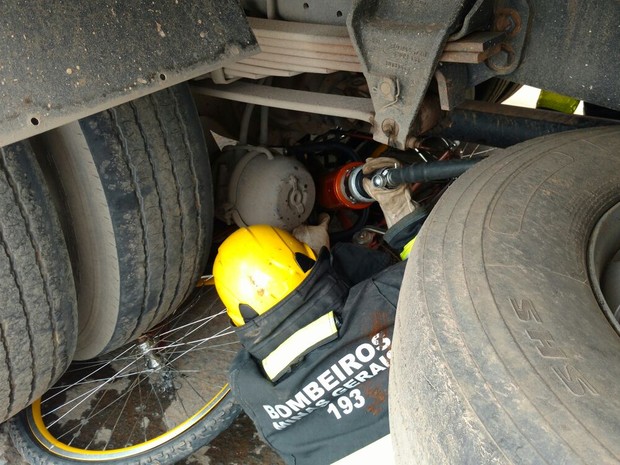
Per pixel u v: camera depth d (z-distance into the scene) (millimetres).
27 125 1098
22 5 1089
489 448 738
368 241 2102
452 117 1656
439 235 1045
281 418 1493
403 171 1588
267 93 1738
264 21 1665
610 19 1245
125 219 1539
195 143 1664
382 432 1456
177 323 2225
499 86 2467
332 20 1595
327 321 1404
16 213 1354
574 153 1215
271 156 1975
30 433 1937
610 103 1329
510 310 864
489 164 1217
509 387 770
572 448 703
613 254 1148
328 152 2275
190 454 1846
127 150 1497
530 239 991
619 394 765
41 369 1572
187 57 1321
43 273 1436
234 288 1545
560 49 1320
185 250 1732
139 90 1245
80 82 1161
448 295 917
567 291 922
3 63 1072
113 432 1966
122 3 1219
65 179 1537
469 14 1233
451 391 801
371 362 1398
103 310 1713
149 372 2070
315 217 2172
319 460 1516
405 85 1357
